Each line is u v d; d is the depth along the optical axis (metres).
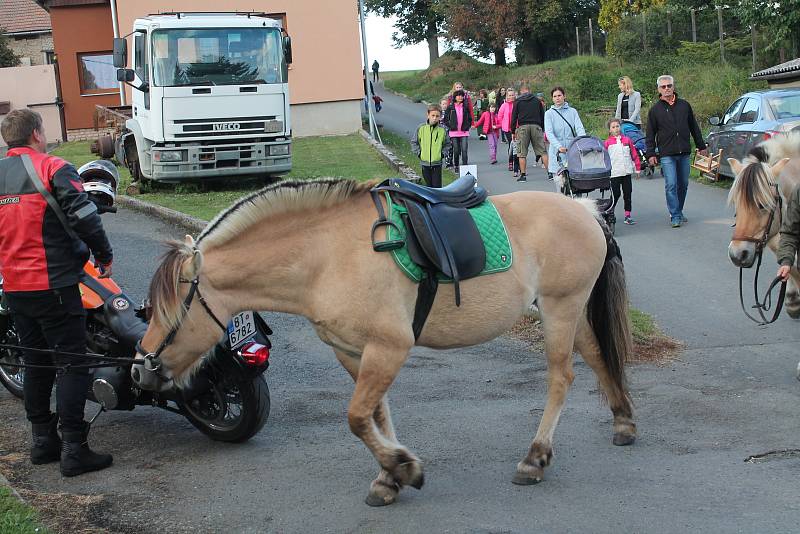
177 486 5.16
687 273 10.38
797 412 6.00
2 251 5.33
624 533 4.31
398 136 28.28
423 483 4.84
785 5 25.39
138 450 5.81
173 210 14.13
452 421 6.15
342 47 25.75
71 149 24.84
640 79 30.30
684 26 34.88
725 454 5.31
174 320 4.58
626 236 12.58
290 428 6.15
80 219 5.17
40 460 5.57
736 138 15.38
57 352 5.27
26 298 5.31
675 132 12.62
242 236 4.70
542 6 46.41
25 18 39.47
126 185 17.62
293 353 8.05
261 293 4.75
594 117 28.27
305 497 4.95
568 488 4.92
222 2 24.75
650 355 7.54
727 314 8.73
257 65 15.82
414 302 4.76
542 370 7.33
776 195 7.14
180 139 15.46
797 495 4.64
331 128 26.11
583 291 5.29
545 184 17.45
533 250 5.13
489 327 5.01
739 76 26.20
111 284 6.09
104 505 4.89
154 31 15.25
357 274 4.61
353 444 5.79
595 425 5.97
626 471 5.12
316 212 4.74
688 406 6.25
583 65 36.75
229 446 5.82
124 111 21.92
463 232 4.86
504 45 48.66
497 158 22.61
